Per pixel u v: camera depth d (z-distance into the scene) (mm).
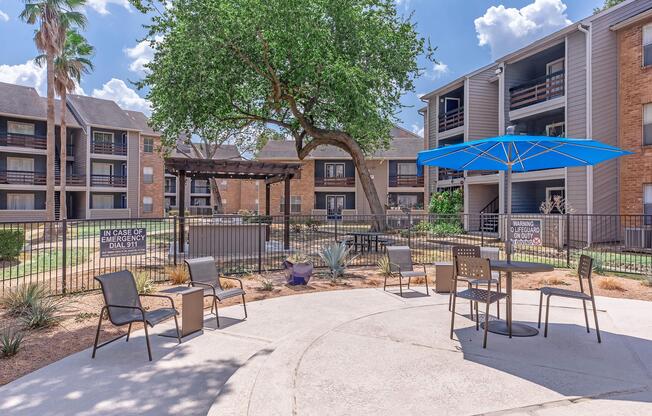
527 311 6672
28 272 11234
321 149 39406
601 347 4836
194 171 14398
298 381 3842
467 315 6359
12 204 34438
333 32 19188
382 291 8312
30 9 22750
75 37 27781
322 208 39281
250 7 16391
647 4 16547
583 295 5297
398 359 4430
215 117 22156
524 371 4102
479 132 23203
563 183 19281
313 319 6141
